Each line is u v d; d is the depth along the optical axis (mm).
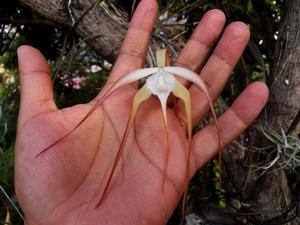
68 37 225
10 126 232
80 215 161
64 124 166
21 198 163
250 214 204
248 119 182
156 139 177
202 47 189
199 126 200
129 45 186
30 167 160
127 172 171
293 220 215
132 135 176
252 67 250
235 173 204
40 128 162
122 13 207
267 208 204
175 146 177
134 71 177
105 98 170
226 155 202
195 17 235
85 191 165
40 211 162
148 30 186
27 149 161
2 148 220
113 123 175
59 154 161
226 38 185
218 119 184
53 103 169
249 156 201
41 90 168
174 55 202
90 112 165
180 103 186
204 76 188
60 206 162
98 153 170
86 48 292
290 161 199
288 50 192
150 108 183
